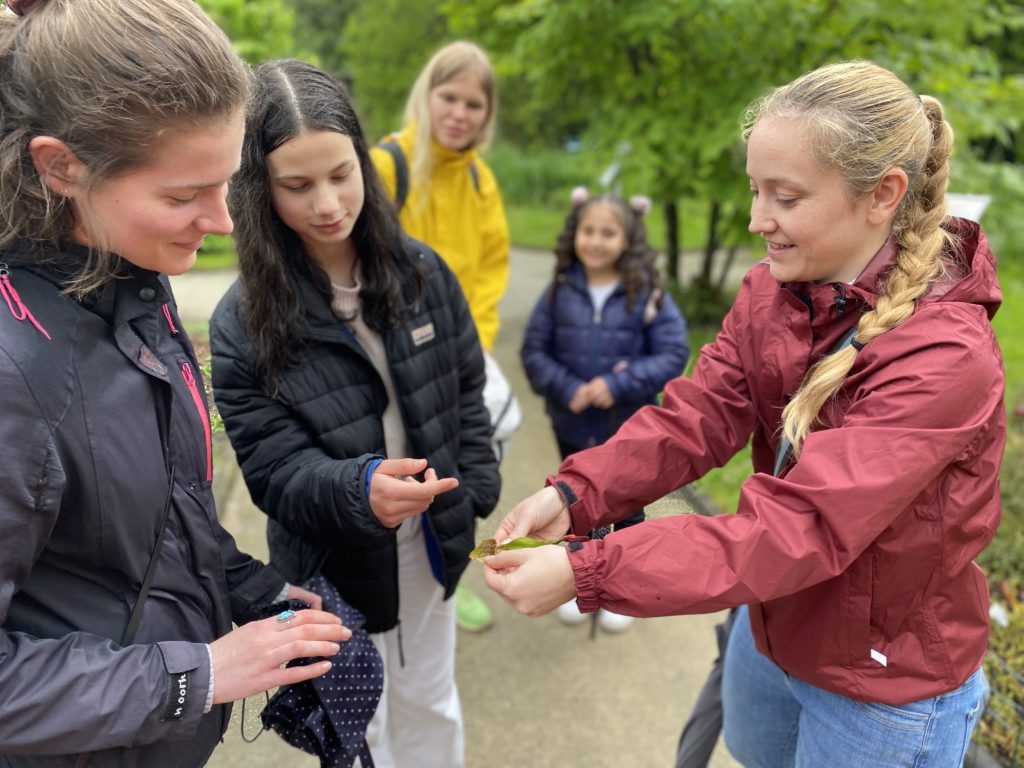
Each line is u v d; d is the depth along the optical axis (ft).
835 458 3.45
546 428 14.57
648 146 16.92
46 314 2.97
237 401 4.83
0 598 2.85
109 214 2.94
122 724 3.03
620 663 8.61
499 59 20.43
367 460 4.53
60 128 2.78
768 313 4.29
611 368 9.50
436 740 6.30
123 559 3.27
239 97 3.01
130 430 3.19
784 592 3.49
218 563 3.91
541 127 51.88
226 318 4.84
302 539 4.94
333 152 4.44
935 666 3.96
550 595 3.61
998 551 9.67
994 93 17.60
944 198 3.84
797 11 15.99
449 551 5.64
